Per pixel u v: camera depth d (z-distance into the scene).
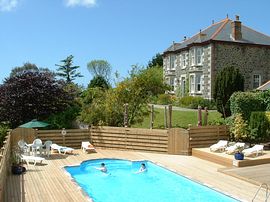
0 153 16.09
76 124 26.00
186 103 40.09
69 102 27.00
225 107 29.95
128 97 26.47
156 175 17.14
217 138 21.64
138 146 22.20
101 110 25.22
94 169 18.30
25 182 14.52
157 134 21.67
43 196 12.59
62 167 17.34
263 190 13.23
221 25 42.69
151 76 27.67
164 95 43.16
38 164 18.08
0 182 10.87
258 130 20.45
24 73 26.78
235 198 12.28
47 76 26.73
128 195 14.02
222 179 15.00
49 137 22.52
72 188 13.65
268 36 43.22
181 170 16.84
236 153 17.34
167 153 21.44
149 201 13.24
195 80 42.31
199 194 13.83
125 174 17.47
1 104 25.20
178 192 14.26
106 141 23.08
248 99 21.92
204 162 18.77
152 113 25.75
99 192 14.49
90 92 30.80
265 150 19.72
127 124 24.50
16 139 21.73
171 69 49.62
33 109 25.42
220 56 39.62
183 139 21.03
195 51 42.19
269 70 41.88
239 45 40.25
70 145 23.08
